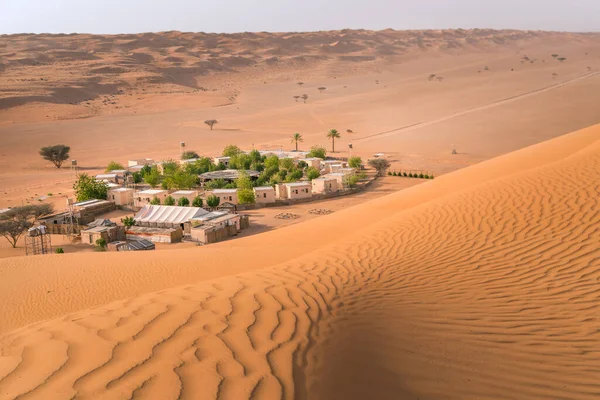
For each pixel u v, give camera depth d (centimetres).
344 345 778
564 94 16600
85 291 1803
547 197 1794
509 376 744
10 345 759
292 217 5900
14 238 5088
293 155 9806
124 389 584
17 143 12800
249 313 876
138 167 9150
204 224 5153
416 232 1756
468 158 9631
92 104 19650
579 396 696
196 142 13000
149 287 1805
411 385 690
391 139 12156
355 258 1516
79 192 6906
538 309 1030
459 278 1242
